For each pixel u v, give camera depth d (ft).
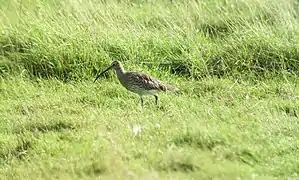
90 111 49.83
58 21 62.95
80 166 40.19
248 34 60.23
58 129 47.16
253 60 58.70
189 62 58.80
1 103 52.65
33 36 60.95
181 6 68.28
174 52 60.13
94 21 62.90
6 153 43.75
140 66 58.80
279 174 38.29
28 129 47.21
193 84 55.47
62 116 48.70
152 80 51.42
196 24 65.62
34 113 49.93
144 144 42.29
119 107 51.13
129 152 41.11
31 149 43.80
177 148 41.11
